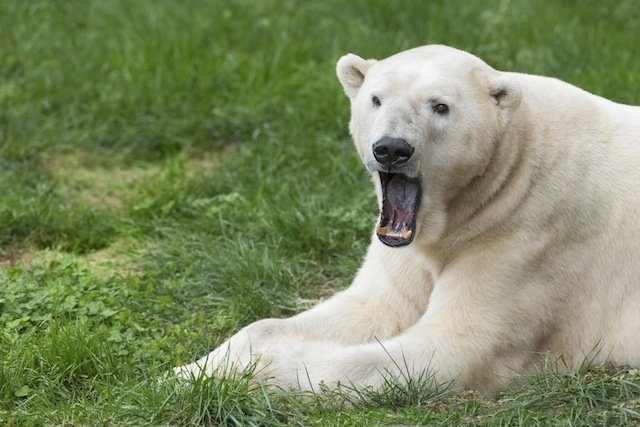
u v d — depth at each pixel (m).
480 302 11.12
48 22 21.03
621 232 11.30
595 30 20.25
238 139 18.11
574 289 11.36
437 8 21.34
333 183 16.25
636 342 11.20
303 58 19.91
